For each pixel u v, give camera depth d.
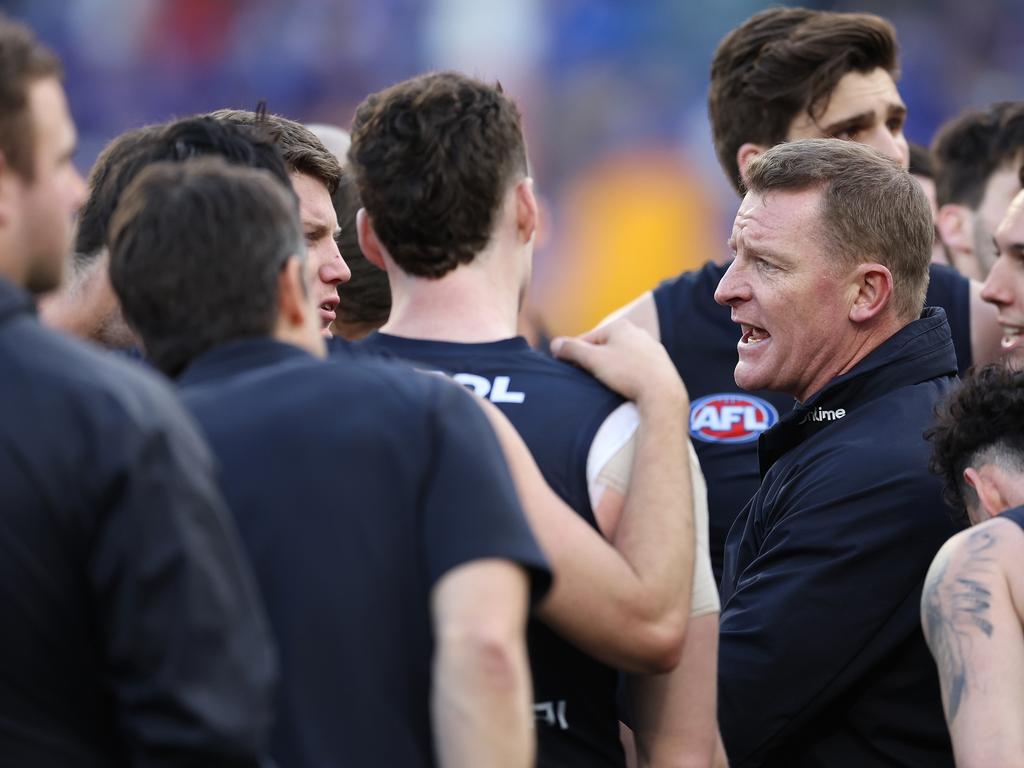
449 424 6.28
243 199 6.46
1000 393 8.58
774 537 9.47
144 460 5.35
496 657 5.85
